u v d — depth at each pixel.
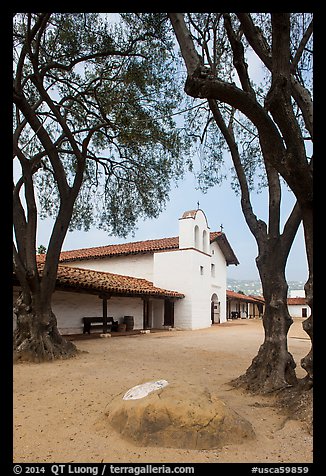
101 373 7.71
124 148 12.39
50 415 4.86
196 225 23.22
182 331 20.33
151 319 22.52
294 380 6.23
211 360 9.86
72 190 10.53
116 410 4.32
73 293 16.27
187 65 4.53
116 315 18.89
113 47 10.28
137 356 10.24
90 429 4.29
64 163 13.32
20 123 10.28
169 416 3.87
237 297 36.34
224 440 3.79
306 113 6.07
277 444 3.94
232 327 24.27
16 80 8.98
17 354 9.12
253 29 6.03
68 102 11.80
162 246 23.22
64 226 10.34
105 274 19.42
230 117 8.13
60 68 10.09
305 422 4.55
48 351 9.42
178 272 22.20
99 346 12.38
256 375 6.52
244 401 5.70
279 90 4.55
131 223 14.09
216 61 7.99
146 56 10.19
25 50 8.94
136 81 10.21
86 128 11.76
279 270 6.75
